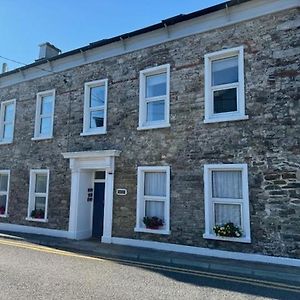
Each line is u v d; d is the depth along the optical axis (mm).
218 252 9414
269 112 9328
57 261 8531
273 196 8945
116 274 7254
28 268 7582
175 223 10359
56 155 13836
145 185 11398
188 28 11055
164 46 11570
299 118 8898
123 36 12234
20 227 14430
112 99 12594
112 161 12047
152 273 7496
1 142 16000
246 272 7801
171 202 10555
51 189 13703
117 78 12594
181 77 11016
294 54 9164
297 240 8484
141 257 9367
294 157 8820
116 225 11617
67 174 13328
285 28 9391
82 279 6684
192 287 6383
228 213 9703
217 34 10508
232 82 10219
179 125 10812
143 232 10938
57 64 14508
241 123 9711
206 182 9984
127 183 11641
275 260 8617
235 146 9703
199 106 10516
